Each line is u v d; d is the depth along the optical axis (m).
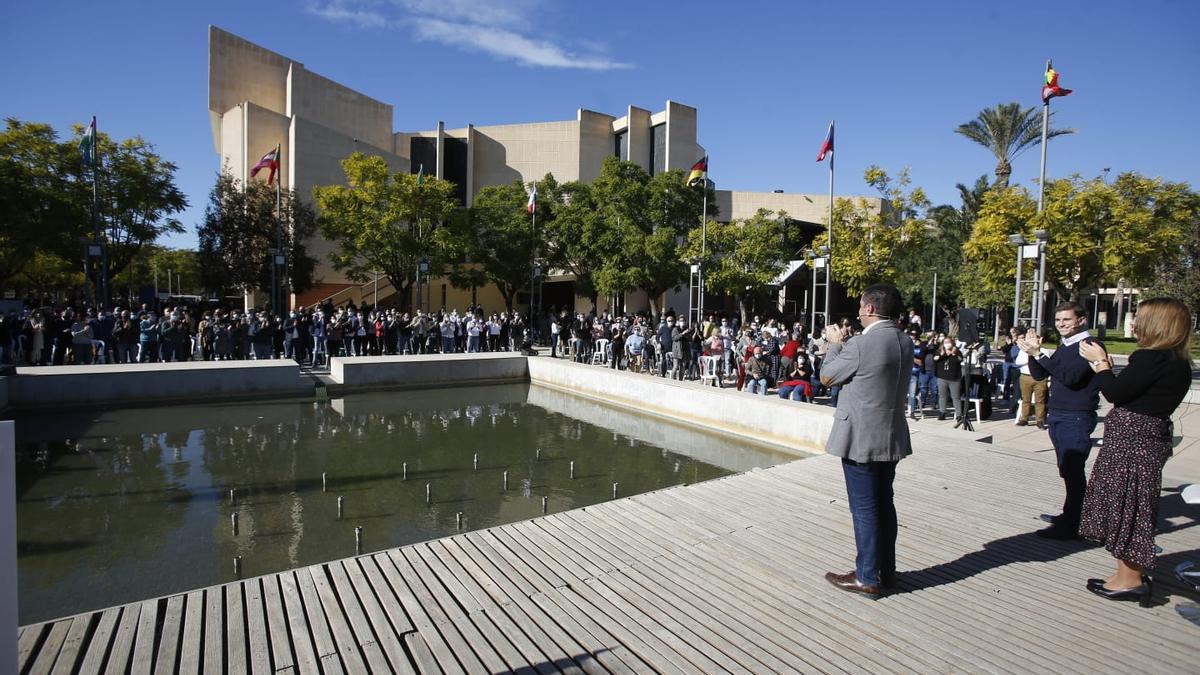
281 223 33.19
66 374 14.52
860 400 4.00
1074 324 5.18
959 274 37.53
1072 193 23.20
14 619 2.33
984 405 12.75
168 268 65.00
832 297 43.88
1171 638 3.68
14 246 27.25
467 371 20.11
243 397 16.56
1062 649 3.57
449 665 3.47
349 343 23.64
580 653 3.60
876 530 4.17
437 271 33.44
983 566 4.73
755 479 7.20
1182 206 23.55
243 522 8.24
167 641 3.67
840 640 3.69
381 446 12.37
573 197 36.12
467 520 8.41
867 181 28.41
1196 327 25.25
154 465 10.80
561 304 50.41
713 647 3.64
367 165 31.31
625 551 5.10
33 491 9.38
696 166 28.97
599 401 17.58
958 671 3.36
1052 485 6.96
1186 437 10.98
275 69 41.62
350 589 4.38
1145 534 3.93
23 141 27.56
